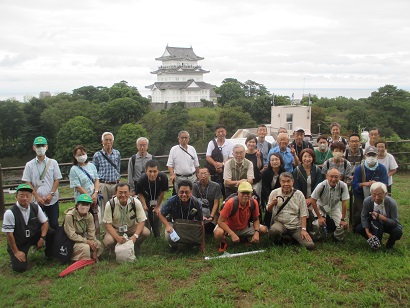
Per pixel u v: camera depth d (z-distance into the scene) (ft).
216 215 20.25
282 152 21.67
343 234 19.11
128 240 17.83
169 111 185.98
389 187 21.94
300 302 13.47
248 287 14.55
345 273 15.71
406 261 16.31
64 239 17.63
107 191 21.15
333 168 18.98
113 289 14.84
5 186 26.50
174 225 18.44
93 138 174.81
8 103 196.44
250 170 20.54
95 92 277.44
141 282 15.62
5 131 193.98
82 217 17.98
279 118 147.13
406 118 171.73
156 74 322.96
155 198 20.30
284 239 19.25
